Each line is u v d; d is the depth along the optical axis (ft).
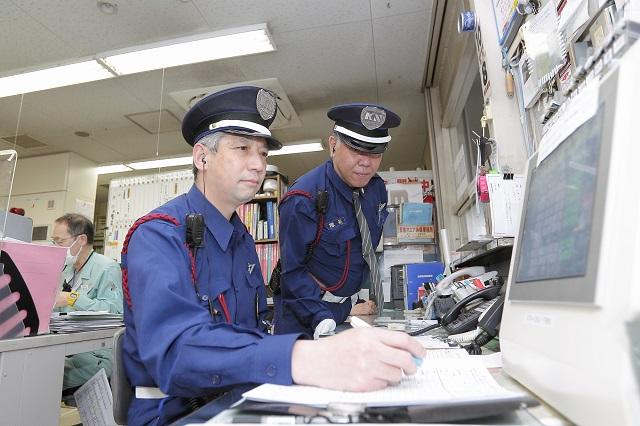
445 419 1.10
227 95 3.16
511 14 4.00
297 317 5.16
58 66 9.94
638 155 0.95
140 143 15.74
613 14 2.39
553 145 1.53
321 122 14.75
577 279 1.07
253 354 1.66
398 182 10.93
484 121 4.45
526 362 1.43
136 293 2.17
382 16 9.01
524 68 3.89
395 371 1.47
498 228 3.50
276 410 1.22
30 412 3.83
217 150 3.11
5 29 9.20
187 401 2.39
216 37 8.94
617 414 0.87
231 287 3.11
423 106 13.47
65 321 5.15
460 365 1.89
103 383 4.50
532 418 1.15
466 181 8.54
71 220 8.27
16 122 13.76
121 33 9.34
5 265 3.92
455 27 7.98
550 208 1.44
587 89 1.29
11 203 16.21
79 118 13.57
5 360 3.65
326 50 10.23
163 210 2.92
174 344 1.86
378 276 5.78
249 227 12.51
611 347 0.90
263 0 8.38
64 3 8.42
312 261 5.51
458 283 4.36
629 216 0.93
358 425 1.07
